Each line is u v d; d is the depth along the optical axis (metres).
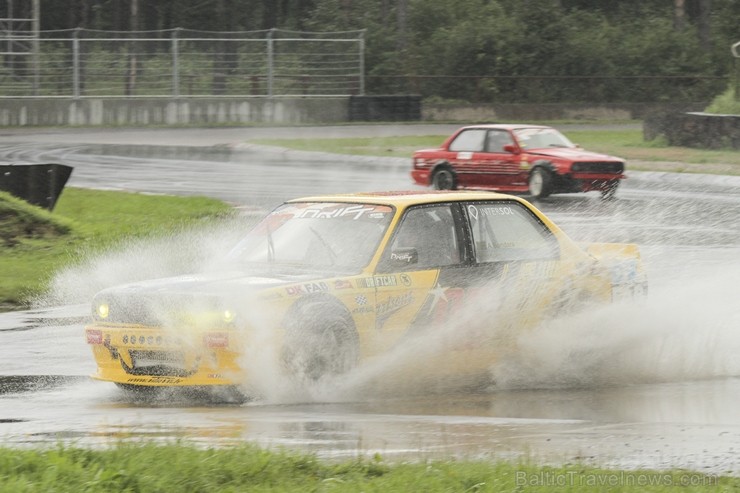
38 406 29.47
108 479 18.67
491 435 24.36
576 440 23.75
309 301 30.16
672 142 135.38
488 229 33.91
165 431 25.05
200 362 29.66
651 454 22.25
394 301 31.48
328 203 34.09
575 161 89.38
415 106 196.88
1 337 40.69
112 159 128.12
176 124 189.75
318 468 20.27
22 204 66.75
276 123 193.25
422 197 33.44
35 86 186.75
